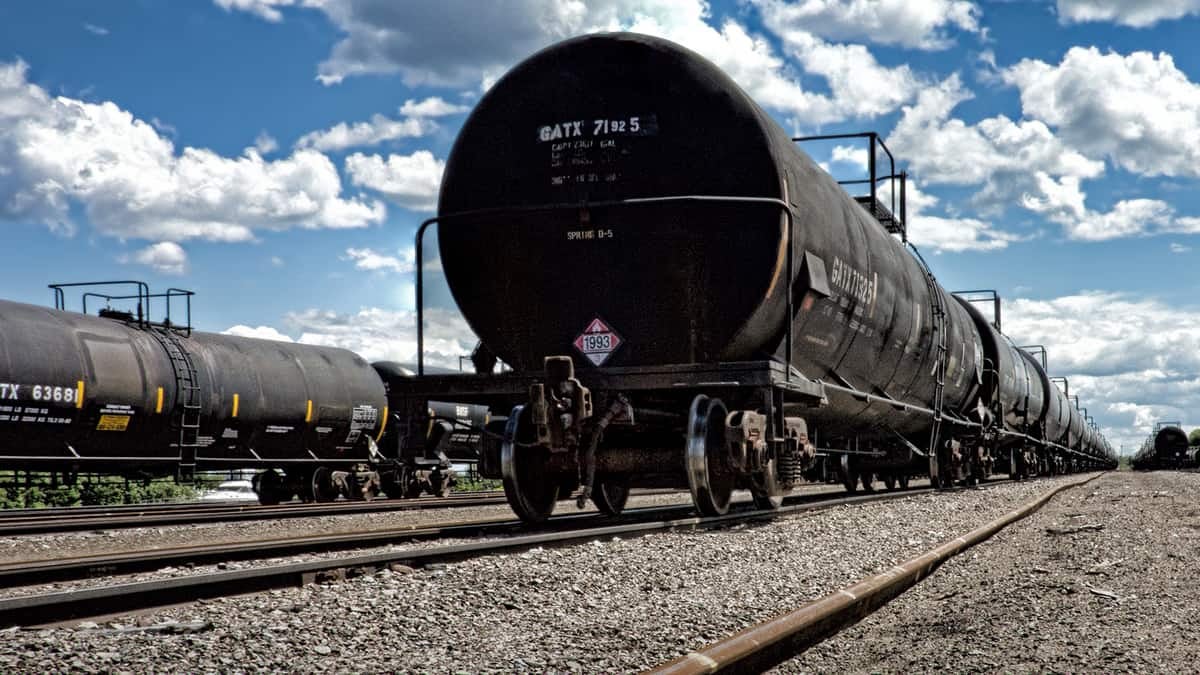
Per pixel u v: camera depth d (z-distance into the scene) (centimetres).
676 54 1045
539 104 1061
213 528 1197
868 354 1336
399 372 2353
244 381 1797
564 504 1691
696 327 1015
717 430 1017
